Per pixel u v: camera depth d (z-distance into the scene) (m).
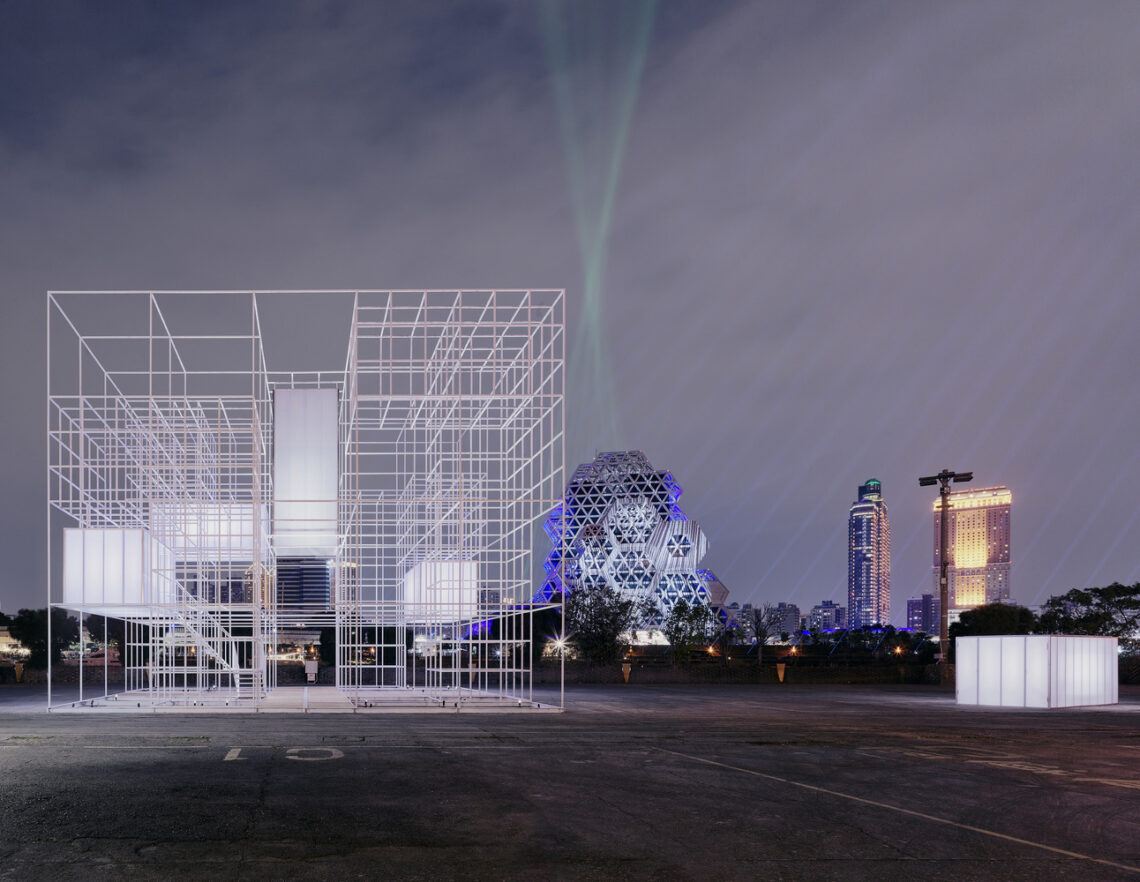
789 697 41.78
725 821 10.96
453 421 32.00
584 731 21.66
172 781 12.96
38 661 53.03
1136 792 14.14
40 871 8.18
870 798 12.85
